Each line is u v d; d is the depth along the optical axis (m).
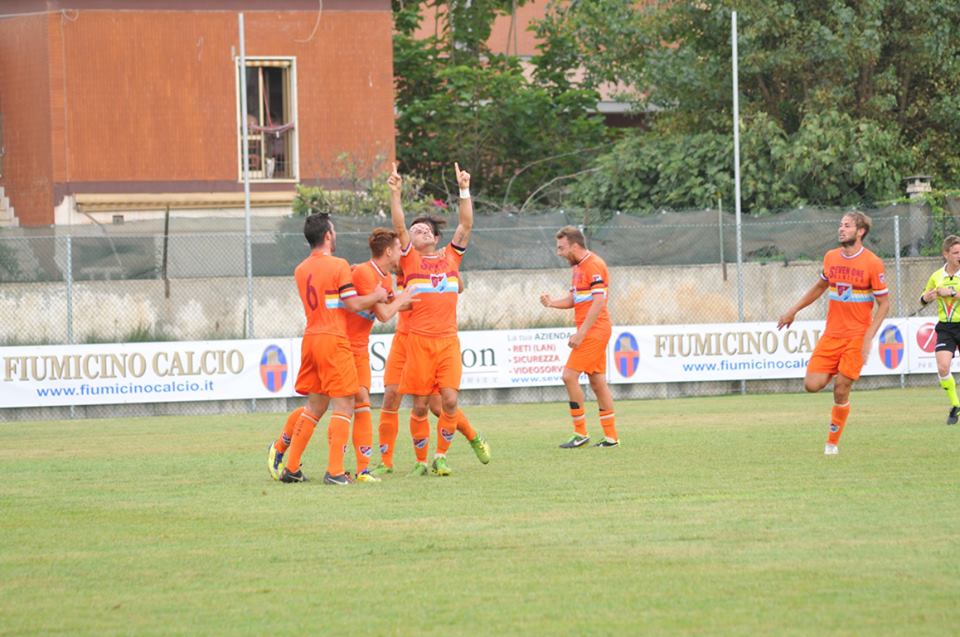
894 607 16.53
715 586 17.86
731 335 56.97
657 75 80.44
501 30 112.69
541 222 61.09
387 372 31.38
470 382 55.12
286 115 78.50
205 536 22.55
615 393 56.34
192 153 76.50
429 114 94.06
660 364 56.25
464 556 20.27
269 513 24.94
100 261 58.03
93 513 25.55
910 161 75.81
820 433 38.66
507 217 60.97
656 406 51.38
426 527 22.92
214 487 29.14
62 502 27.22
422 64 98.19
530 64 105.88
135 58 75.62
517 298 60.09
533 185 94.88
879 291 31.67
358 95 78.56
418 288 29.53
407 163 94.25
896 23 78.44
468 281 59.81
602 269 35.94
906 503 24.59
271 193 77.44
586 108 99.38
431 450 36.56
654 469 30.61
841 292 32.09
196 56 76.44
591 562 19.61
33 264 57.47
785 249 61.31
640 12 84.38
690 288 60.97
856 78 78.69
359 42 78.50
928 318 57.97
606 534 21.86
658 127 85.50
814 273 61.28
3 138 76.00
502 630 15.75
